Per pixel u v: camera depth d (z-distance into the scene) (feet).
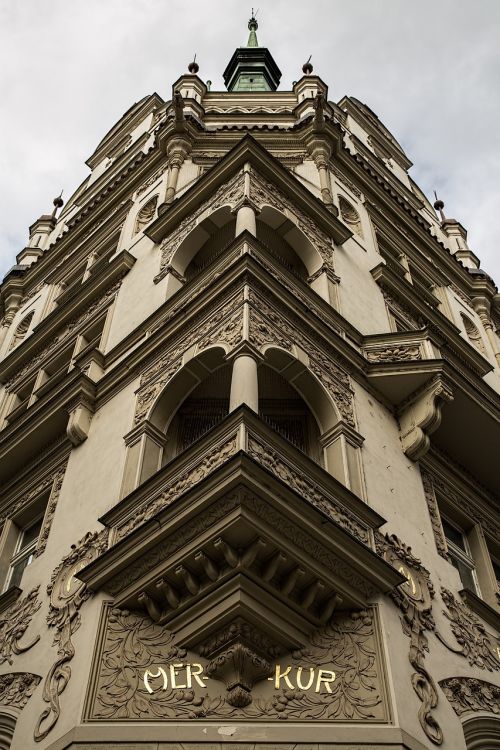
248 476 33.76
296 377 45.70
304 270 59.93
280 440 37.45
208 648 33.47
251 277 46.42
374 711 32.04
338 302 57.11
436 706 34.76
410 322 65.72
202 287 51.13
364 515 39.73
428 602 39.93
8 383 72.79
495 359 80.48
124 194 82.94
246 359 41.39
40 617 40.16
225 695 32.14
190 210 62.54
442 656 37.93
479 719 36.42
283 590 34.40
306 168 73.36
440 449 53.36
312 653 34.06
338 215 68.49
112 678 33.06
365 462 44.21
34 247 99.55
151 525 35.88
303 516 34.91
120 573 36.50
